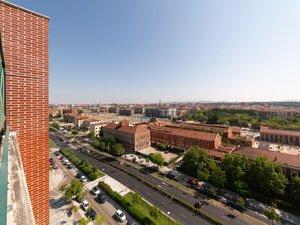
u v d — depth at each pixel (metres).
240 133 85.00
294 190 34.91
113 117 167.38
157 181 45.09
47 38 8.76
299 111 144.88
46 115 8.75
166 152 68.12
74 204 35.25
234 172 40.28
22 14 7.86
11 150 5.39
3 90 6.11
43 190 8.60
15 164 4.47
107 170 52.78
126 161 59.97
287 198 35.78
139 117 173.25
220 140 68.50
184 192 39.72
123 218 30.83
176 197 37.59
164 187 41.94
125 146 71.75
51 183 44.19
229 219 31.00
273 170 37.31
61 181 45.34
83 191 38.19
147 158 60.94
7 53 7.39
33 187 8.21
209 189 40.34
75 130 107.69
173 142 71.81
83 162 54.34
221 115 143.25
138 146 69.31
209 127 86.50
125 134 71.81
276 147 75.69
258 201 36.19
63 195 38.47
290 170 40.41
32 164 8.18
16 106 7.68
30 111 8.12
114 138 74.25
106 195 38.72
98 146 72.19
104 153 68.44
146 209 33.78
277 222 30.39
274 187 36.12
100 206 35.00
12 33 7.55
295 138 80.12
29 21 8.09
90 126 106.00
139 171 51.44
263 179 37.53
